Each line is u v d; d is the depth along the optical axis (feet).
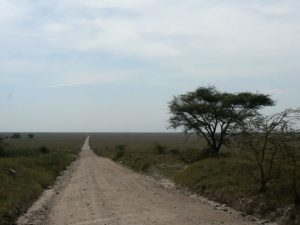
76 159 221.05
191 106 131.23
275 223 48.96
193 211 57.41
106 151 275.80
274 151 58.08
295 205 49.62
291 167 57.57
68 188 89.45
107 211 58.59
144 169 132.67
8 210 53.83
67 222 51.80
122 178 110.52
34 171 98.99
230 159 84.84
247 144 62.59
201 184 76.33
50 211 60.18
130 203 65.62
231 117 128.67
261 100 130.72
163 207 61.16
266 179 57.98
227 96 132.26
